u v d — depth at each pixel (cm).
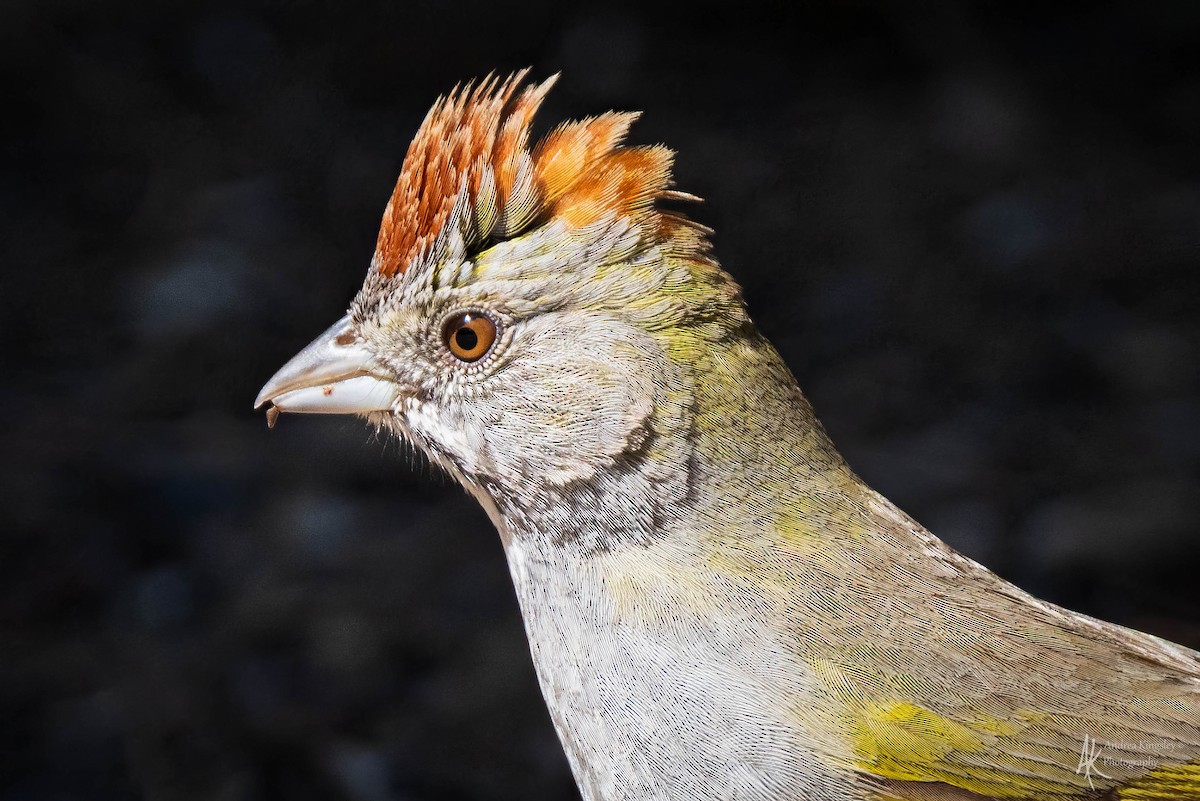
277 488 145
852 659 114
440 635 131
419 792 126
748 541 115
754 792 114
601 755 115
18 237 173
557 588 115
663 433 114
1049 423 154
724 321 115
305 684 128
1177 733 115
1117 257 173
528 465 115
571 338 115
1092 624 115
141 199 178
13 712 128
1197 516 139
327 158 183
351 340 116
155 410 153
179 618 132
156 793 126
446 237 115
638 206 115
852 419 157
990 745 114
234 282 164
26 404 153
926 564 115
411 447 117
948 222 180
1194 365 159
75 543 138
